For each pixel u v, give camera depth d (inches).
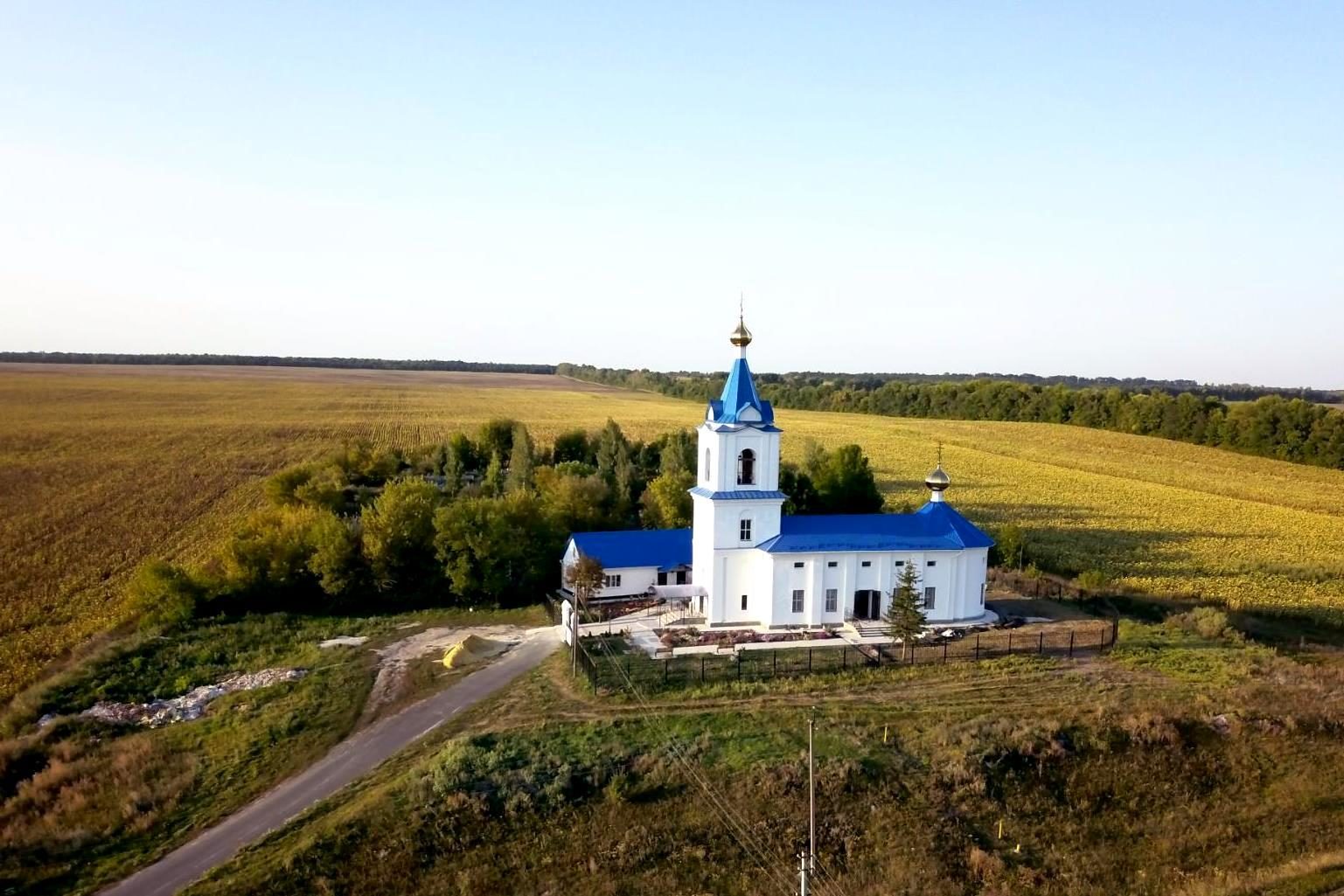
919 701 1839.3
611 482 3737.7
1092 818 1498.5
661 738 1664.6
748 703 1833.2
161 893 1285.7
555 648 2251.5
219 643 2342.5
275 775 1626.5
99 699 2000.5
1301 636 2444.6
